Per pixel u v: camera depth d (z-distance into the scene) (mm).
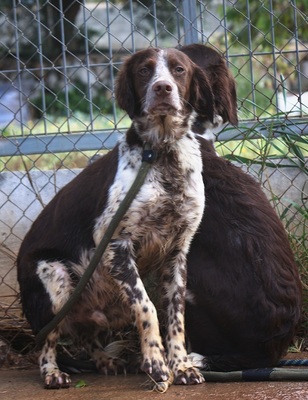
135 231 4891
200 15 6434
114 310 5242
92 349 5297
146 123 4871
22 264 5223
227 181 5320
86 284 4922
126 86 4973
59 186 6367
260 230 5164
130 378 5086
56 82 13773
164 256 5059
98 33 13453
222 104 5824
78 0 6992
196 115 5207
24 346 5922
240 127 6152
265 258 5090
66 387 4910
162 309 5070
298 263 5961
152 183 4852
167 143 4867
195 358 5070
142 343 4789
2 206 6324
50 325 4992
